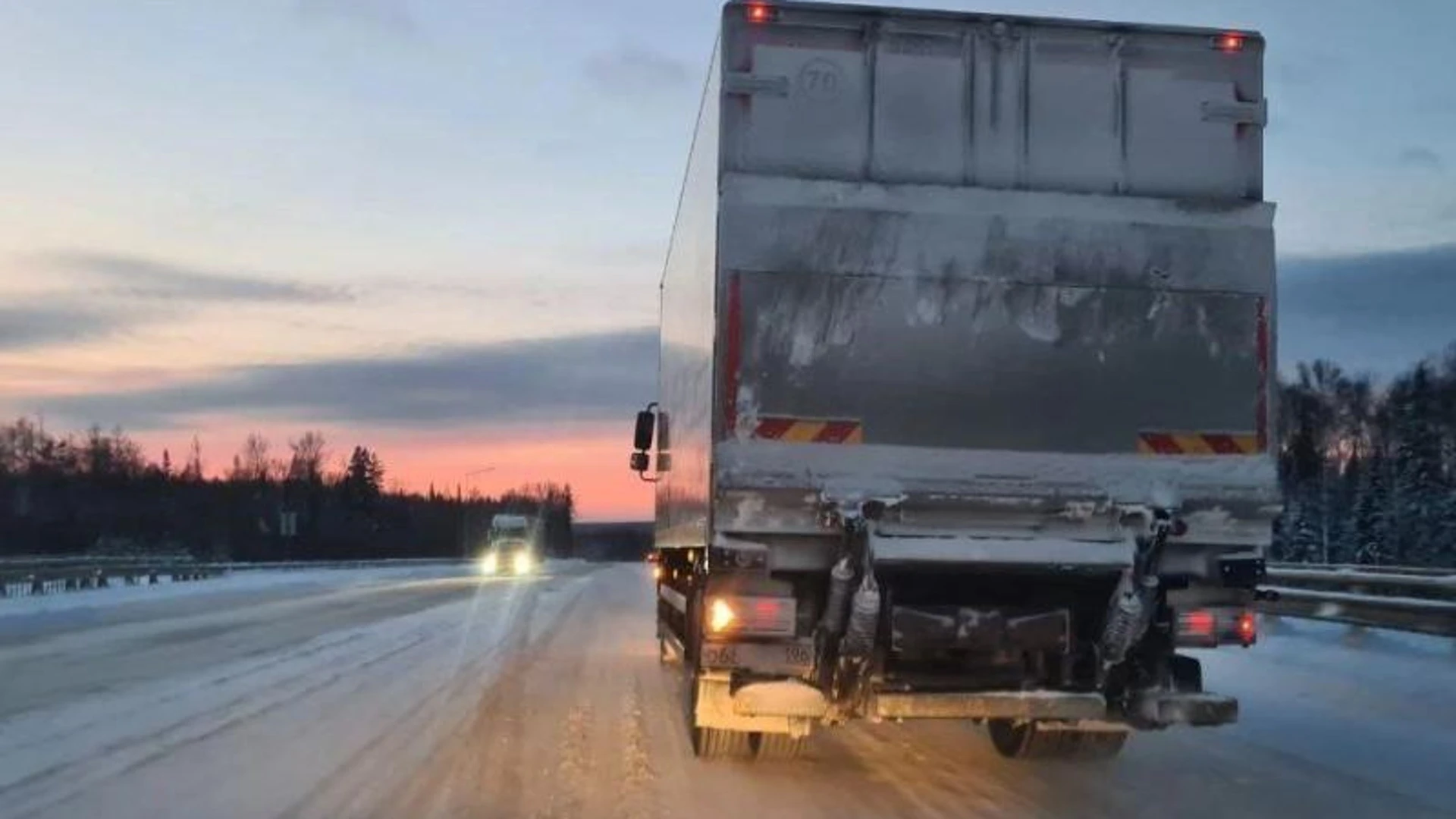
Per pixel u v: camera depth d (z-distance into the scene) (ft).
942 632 26.84
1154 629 27.35
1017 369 26.35
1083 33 27.25
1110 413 26.53
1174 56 27.45
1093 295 26.63
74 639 69.82
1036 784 29.86
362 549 374.02
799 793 28.63
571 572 245.24
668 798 28.02
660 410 48.88
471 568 295.48
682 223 37.50
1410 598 60.54
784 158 26.53
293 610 100.07
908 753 33.83
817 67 26.68
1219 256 26.99
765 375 25.93
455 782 29.63
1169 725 27.86
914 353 26.17
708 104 29.09
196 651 62.08
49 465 342.85
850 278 26.17
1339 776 30.94
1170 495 26.53
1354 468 251.19
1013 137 27.04
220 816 26.08
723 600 26.35
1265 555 27.04
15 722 38.34
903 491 25.90
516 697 45.03
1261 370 26.96
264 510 372.79
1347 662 49.57
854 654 26.61
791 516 25.95
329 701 43.70
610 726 38.17
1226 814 26.81
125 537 254.47
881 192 26.35
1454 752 33.88
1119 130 27.25
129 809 26.61
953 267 26.37
